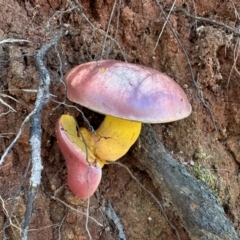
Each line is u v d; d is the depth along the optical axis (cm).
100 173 24
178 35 30
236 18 31
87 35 29
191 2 31
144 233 30
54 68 28
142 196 30
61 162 28
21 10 29
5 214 27
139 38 30
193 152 30
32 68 26
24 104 27
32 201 20
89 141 25
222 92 31
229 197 30
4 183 27
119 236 30
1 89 27
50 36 29
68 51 29
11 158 27
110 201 30
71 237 29
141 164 29
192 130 30
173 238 30
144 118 21
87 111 28
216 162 31
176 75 30
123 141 25
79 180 24
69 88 23
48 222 28
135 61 30
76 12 30
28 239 28
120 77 22
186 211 27
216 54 31
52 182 28
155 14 30
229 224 27
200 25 31
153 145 28
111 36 30
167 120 22
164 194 28
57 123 25
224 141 32
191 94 30
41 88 23
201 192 27
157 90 22
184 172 28
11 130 27
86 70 23
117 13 30
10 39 26
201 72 30
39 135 21
